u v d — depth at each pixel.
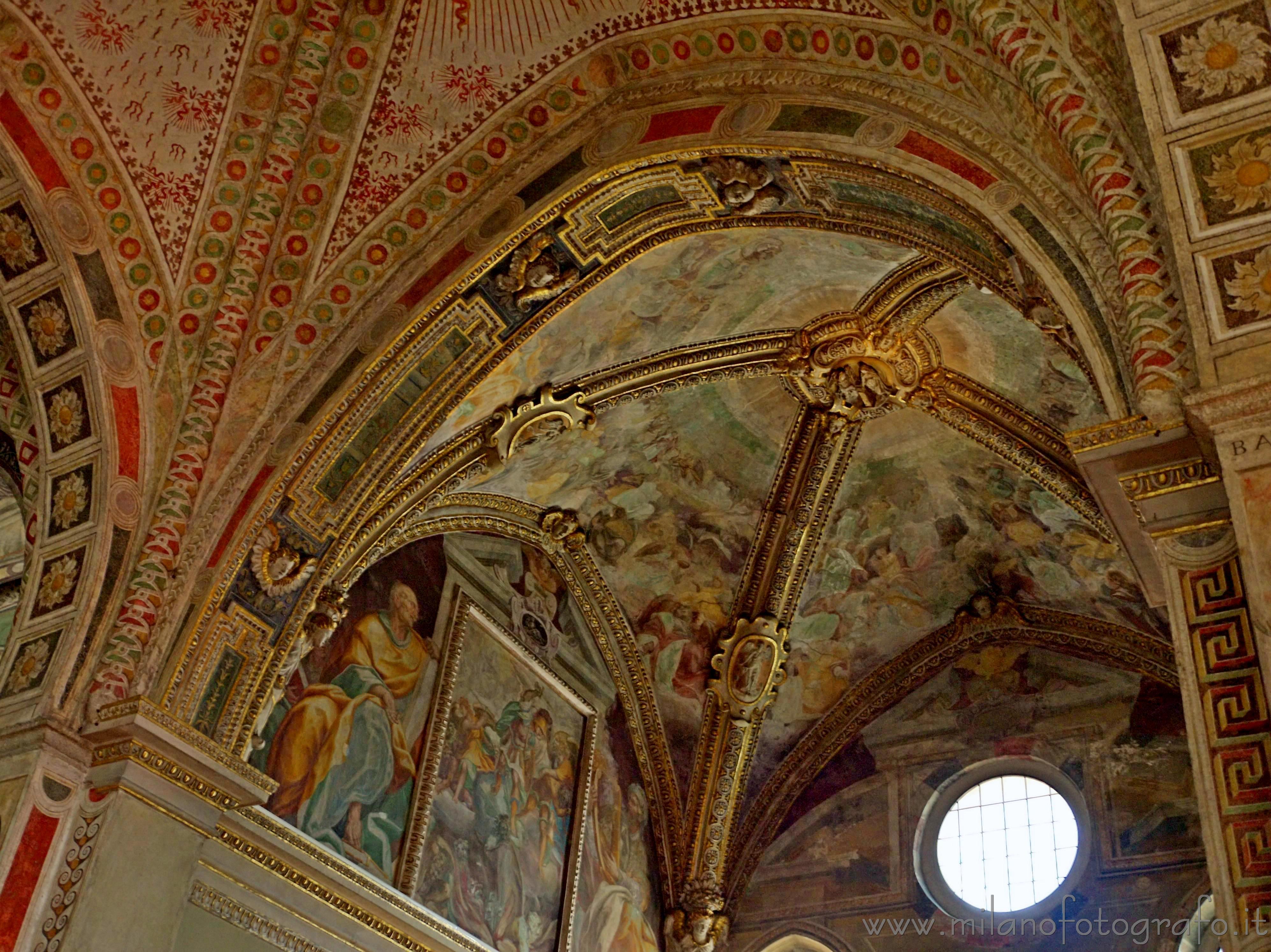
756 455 16.39
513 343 13.13
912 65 10.20
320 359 12.73
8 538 15.50
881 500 16.69
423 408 13.05
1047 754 16.83
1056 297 9.13
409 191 12.76
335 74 12.43
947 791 17.27
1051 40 8.77
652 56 11.95
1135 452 7.91
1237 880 6.59
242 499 12.34
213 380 12.57
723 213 12.34
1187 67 7.93
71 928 10.17
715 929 17.12
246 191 12.60
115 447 12.12
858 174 10.84
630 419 15.55
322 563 12.74
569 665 16.83
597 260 12.88
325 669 13.39
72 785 10.96
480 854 14.52
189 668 11.70
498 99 12.45
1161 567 7.79
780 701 17.91
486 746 15.12
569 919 15.48
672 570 17.20
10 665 11.65
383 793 13.56
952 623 17.75
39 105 11.85
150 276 12.48
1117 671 16.95
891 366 15.00
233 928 11.59
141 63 12.08
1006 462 15.76
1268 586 6.91
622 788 17.16
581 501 16.50
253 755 12.31
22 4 11.57
